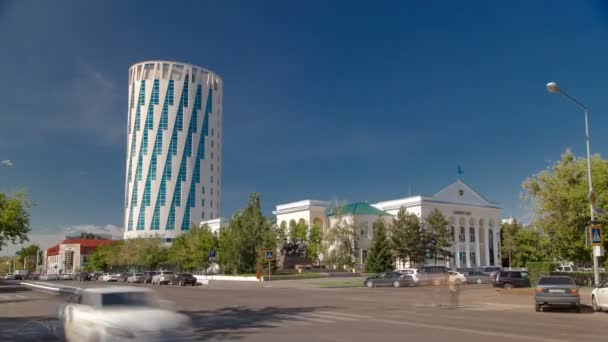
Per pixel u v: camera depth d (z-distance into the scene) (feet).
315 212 302.04
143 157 414.00
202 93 444.14
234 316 65.67
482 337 45.39
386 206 310.04
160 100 422.41
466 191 311.88
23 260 627.87
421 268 154.51
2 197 152.56
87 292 39.68
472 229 317.42
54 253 528.63
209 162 440.04
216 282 189.06
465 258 303.07
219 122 463.83
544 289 71.05
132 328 34.60
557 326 53.88
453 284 81.92
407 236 253.24
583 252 120.57
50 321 61.82
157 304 39.09
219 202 451.94
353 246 255.09
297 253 266.57
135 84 428.15
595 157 120.67
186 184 419.13
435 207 283.79
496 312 71.31
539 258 284.61
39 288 164.86
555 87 85.51
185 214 414.82
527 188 125.39
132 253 311.88
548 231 124.26
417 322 57.77
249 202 219.20
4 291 144.46
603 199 110.22
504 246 303.68
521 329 51.19
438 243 262.06
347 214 274.98
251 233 213.66
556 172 123.24
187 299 98.12
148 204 407.03
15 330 53.62
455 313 69.51
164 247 324.60
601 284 72.08
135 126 421.18
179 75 433.89
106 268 390.21
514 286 128.06
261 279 185.88
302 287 150.20
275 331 50.34
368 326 54.03
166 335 35.60
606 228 112.27
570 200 114.93
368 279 153.58
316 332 49.29
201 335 47.60
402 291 126.21
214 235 249.55
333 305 83.25
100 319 35.47
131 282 218.38
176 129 422.41
